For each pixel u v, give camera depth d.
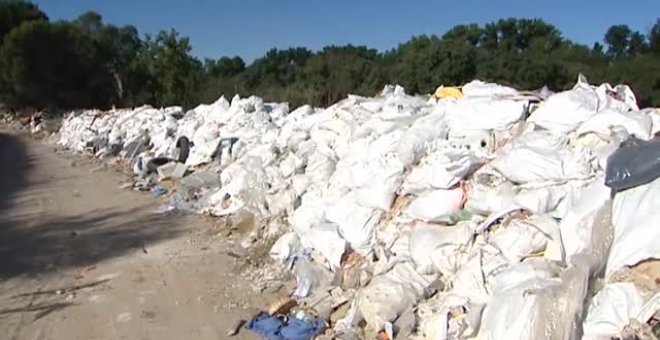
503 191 5.15
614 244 4.25
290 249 6.98
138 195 12.05
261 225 8.39
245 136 11.77
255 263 7.27
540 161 5.00
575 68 29.00
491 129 5.91
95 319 5.93
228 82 31.80
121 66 42.00
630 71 28.66
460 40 31.08
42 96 39.69
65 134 24.91
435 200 5.54
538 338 3.91
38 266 7.70
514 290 4.23
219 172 11.37
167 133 14.84
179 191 11.38
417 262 5.32
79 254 8.18
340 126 8.30
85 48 40.94
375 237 6.17
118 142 17.84
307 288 6.14
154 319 5.87
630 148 4.46
